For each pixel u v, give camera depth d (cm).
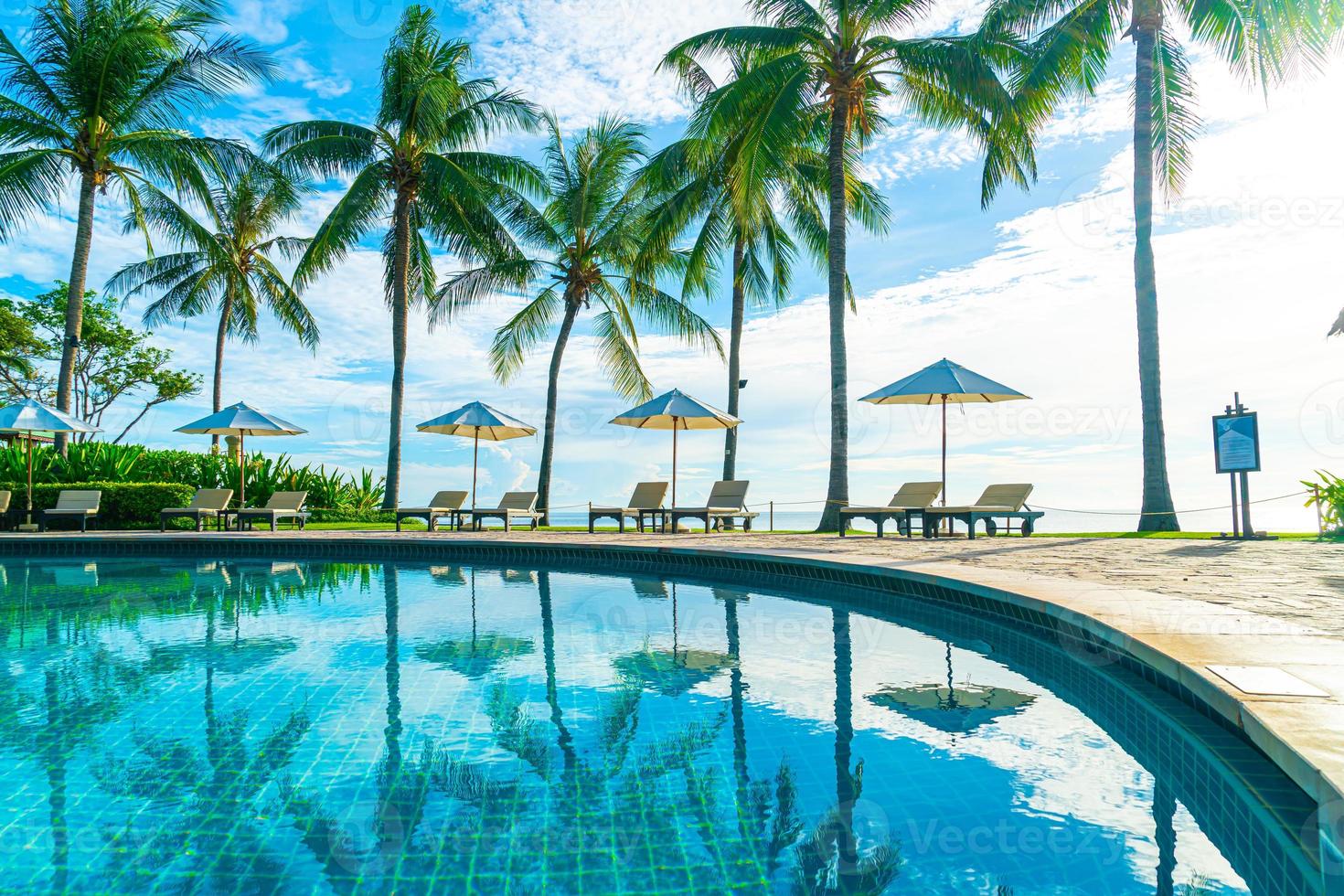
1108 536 1092
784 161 1293
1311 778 186
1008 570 611
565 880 182
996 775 245
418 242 1869
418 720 304
